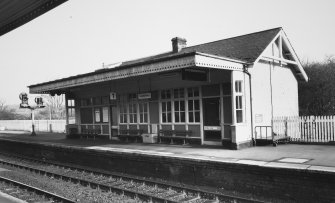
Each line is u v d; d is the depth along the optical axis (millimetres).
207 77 13273
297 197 7840
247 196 8609
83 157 14859
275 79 15508
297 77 18031
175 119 15641
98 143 17219
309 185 7629
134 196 8961
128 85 18031
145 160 11594
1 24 8125
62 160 16406
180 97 15344
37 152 18719
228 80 13219
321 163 8602
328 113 20719
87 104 21375
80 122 22031
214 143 13859
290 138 14008
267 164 8641
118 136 18438
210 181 9688
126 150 13195
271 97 15062
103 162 13656
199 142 14461
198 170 10008
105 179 11602
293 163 8734
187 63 11188
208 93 14117
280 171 8062
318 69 21781
